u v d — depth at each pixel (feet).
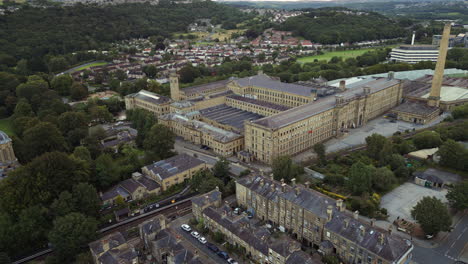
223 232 538.06
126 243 485.56
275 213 570.05
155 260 493.77
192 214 618.85
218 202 611.06
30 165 591.37
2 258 477.77
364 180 644.69
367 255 445.78
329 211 489.26
